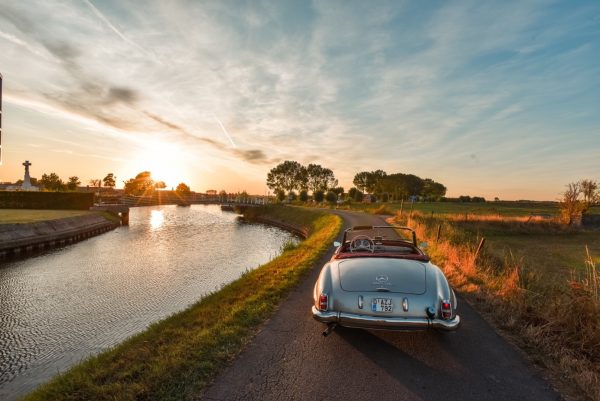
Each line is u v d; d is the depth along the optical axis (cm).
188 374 365
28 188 6103
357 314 406
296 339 465
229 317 544
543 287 679
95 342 771
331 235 1931
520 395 332
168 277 1432
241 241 2792
